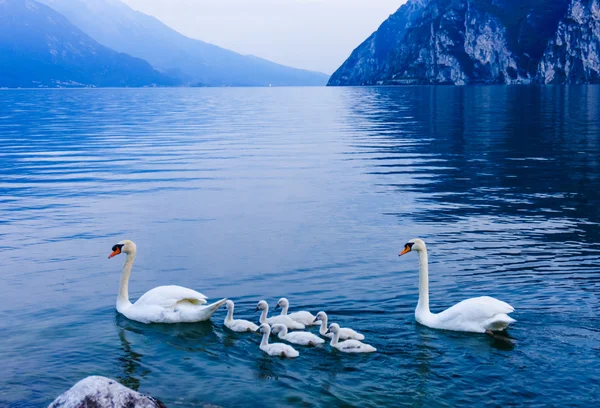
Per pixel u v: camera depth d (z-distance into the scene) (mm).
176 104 144750
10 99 184750
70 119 87750
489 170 36375
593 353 12719
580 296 15961
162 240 22203
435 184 32281
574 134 54562
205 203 28344
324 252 20469
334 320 14844
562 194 29219
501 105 104812
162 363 12719
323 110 108250
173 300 15000
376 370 12273
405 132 60656
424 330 14141
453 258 19594
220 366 12570
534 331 13797
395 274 18203
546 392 11320
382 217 25281
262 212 26422
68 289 17375
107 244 21875
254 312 15547
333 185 32500
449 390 11477
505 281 17328
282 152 46719
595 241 21250
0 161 42750
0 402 11188
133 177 35625
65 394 9445
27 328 14602
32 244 21938
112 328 14586
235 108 122125
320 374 12172
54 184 33594
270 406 11023
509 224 23797
